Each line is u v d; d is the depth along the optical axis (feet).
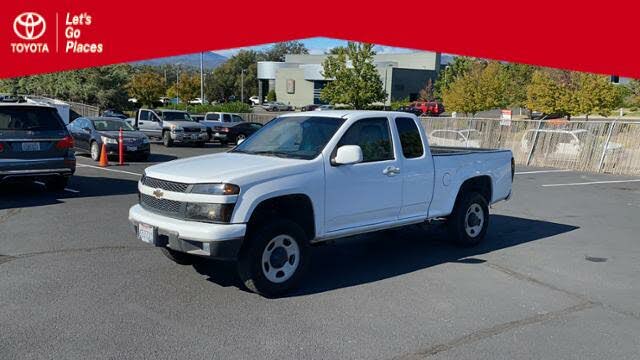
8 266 21.31
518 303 18.75
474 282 20.97
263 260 18.28
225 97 354.13
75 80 155.43
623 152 62.95
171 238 18.11
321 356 14.29
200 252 17.58
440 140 85.30
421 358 14.39
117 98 160.35
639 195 45.98
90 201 35.99
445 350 14.89
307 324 16.40
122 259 22.61
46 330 15.38
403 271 22.24
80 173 51.06
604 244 27.89
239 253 18.38
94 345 14.49
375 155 22.00
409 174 22.97
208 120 106.22
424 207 24.00
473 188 27.32
